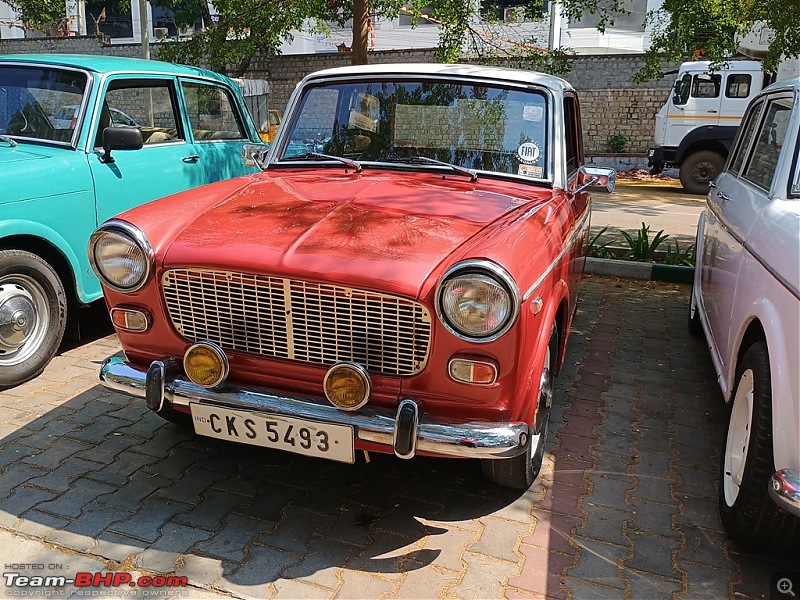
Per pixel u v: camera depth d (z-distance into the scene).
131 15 23.67
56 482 3.08
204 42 8.47
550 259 2.75
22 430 3.52
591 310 5.94
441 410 2.49
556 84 3.70
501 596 2.48
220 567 2.58
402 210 2.88
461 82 3.65
